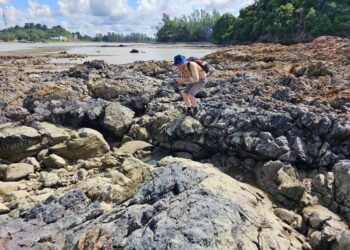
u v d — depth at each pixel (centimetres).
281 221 701
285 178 823
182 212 569
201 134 1078
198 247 503
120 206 693
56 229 655
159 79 1723
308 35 7569
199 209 567
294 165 898
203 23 14125
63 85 1498
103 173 983
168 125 1163
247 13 9831
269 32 8400
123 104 1398
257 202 719
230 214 571
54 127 1209
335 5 7675
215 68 1922
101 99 1385
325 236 645
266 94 1234
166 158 923
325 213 715
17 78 1798
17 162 1078
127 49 7862
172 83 1507
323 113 995
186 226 534
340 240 619
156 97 1442
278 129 976
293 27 7906
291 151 905
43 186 936
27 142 1091
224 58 2533
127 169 898
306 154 895
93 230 595
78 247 573
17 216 737
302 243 649
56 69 2802
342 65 1670
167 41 14688
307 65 1546
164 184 706
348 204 726
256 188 849
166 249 501
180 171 743
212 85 1461
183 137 1113
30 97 1370
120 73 1812
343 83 1275
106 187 796
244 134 985
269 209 748
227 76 1609
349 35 7144
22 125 1216
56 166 1043
